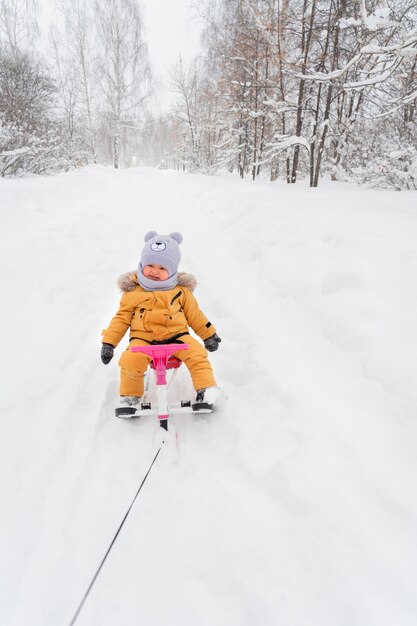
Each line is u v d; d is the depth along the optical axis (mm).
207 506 1897
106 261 5434
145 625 1438
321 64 11211
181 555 1681
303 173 16672
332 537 1681
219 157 23219
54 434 2318
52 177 12320
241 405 2584
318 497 1855
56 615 1473
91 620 1458
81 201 9758
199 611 1477
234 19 18469
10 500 1897
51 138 13586
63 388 2729
